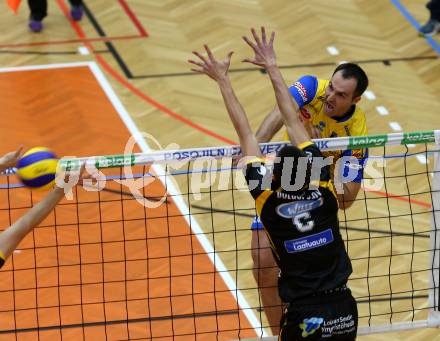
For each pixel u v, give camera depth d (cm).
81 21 3881
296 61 3659
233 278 2472
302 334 1694
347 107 1944
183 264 2514
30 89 3375
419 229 2714
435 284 1986
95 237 2603
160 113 3284
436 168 1911
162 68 3575
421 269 2542
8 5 3681
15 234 1520
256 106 3338
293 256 1680
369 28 3950
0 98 3303
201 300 2386
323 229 1681
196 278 2464
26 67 3522
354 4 4150
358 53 3747
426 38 3866
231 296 2405
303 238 1669
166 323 2303
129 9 3997
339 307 1703
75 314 2323
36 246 2552
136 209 2719
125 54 3653
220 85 1717
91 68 3544
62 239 2586
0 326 2267
